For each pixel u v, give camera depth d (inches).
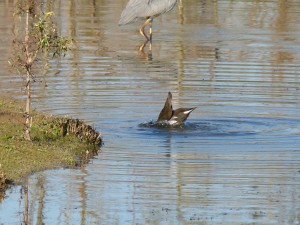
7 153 545.0
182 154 572.1
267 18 1191.6
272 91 767.1
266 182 517.0
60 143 582.2
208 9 1264.8
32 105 694.5
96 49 960.9
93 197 487.5
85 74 825.5
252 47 986.7
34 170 526.3
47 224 446.3
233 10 1255.5
